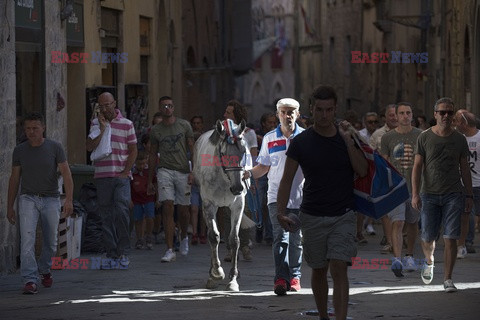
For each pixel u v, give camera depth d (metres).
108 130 25.66
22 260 21.84
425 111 64.38
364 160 16.14
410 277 24.11
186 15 69.88
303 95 132.75
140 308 19.66
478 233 34.84
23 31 28.14
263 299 20.70
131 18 45.47
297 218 16.36
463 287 22.22
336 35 109.75
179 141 27.83
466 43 52.06
